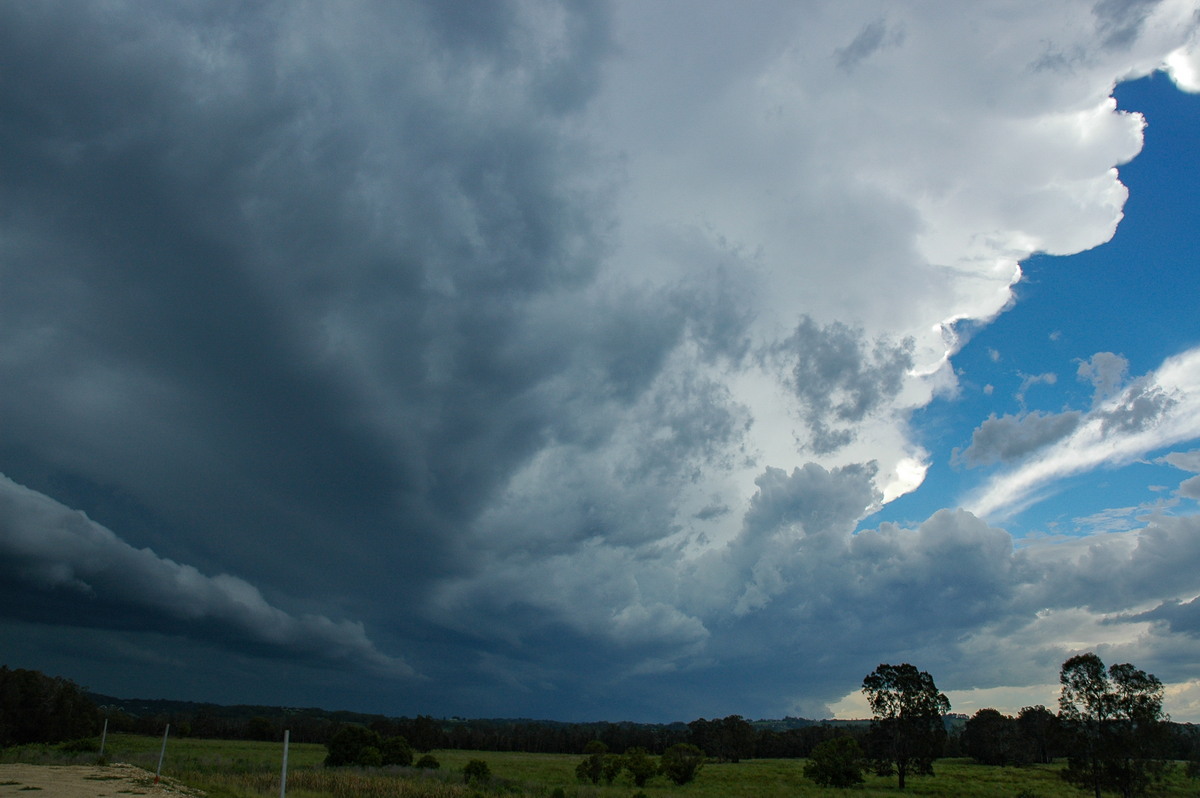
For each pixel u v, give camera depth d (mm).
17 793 27125
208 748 90188
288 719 164000
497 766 80188
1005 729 109375
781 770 82625
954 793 58781
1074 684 48844
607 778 60281
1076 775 48406
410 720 139000
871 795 55969
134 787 31562
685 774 62750
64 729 90688
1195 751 60031
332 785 39625
